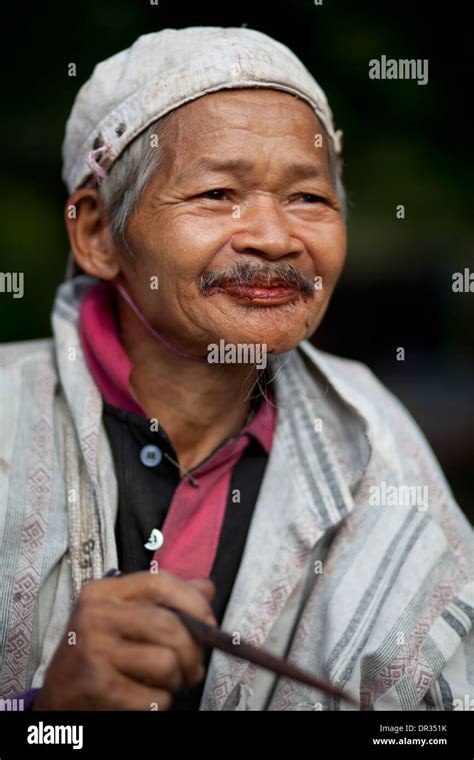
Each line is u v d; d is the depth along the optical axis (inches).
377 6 85.7
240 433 44.9
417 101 85.8
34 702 35.1
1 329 78.8
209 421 44.2
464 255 112.1
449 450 148.2
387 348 198.8
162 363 43.3
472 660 42.2
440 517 47.2
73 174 45.6
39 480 41.0
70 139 45.2
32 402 43.5
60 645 33.1
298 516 42.6
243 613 40.8
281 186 39.6
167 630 31.1
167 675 31.2
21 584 38.7
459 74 86.4
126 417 42.7
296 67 41.6
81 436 41.5
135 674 31.3
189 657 31.5
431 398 176.4
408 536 43.4
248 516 43.6
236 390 43.6
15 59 80.7
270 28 83.3
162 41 41.3
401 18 85.4
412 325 197.8
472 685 41.3
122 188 41.5
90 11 81.1
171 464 42.6
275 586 41.4
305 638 41.1
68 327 45.8
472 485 138.8
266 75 39.4
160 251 39.8
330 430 46.9
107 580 32.9
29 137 83.0
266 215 39.0
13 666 38.7
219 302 39.4
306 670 40.5
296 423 45.8
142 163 40.3
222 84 39.0
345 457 45.9
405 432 51.3
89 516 40.4
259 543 42.4
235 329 39.4
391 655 39.6
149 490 42.2
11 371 45.0
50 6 80.4
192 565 41.9
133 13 81.9
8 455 41.4
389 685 39.5
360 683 40.2
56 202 84.1
